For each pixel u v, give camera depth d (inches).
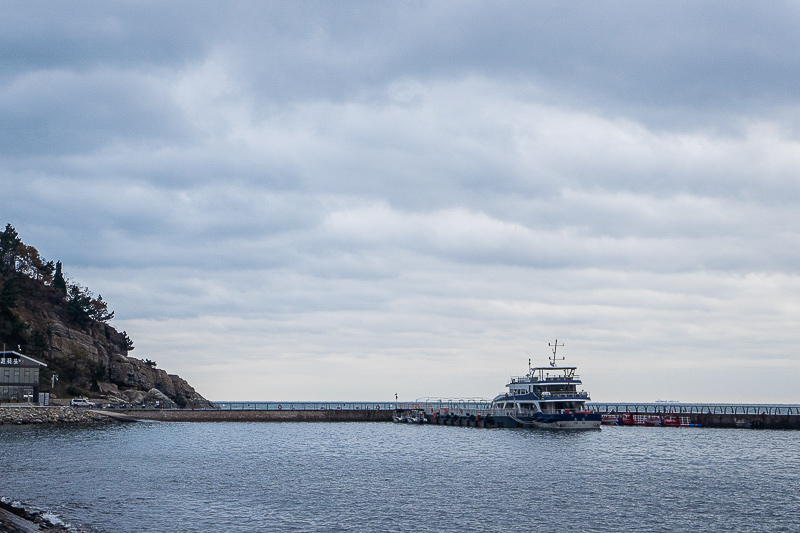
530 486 2817.4
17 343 7475.4
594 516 2262.6
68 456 3614.7
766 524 2166.6
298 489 2721.5
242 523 2132.1
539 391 5698.8
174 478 2960.1
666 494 2645.2
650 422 6501.0
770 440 4972.9
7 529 1807.3
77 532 1951.3
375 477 3048.7
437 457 3828.7
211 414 6924.2
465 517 2235.5
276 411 7135.8
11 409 5880.9
